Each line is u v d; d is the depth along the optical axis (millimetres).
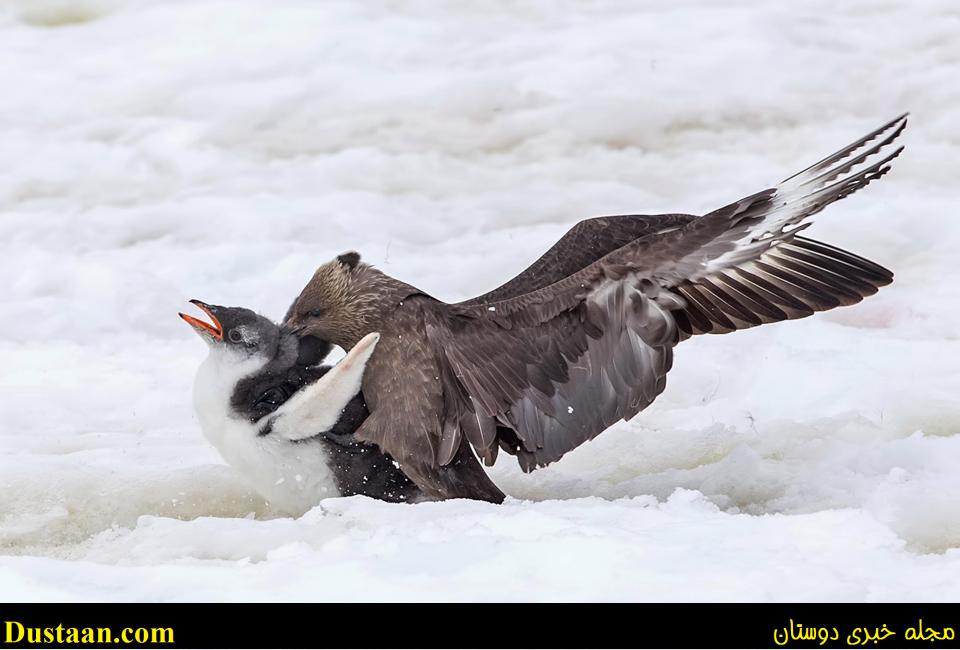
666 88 23750
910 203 18047
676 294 9289
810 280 9383
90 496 10359
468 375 9797
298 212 19719
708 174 20906
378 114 23562
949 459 9914
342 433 10055
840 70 24016
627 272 9242
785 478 9883
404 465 9906
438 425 9867
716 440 11070
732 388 13008
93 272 17109
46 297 16703
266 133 23172
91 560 8867
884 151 20656
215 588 7312
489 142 22469
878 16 26109
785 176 20469
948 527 8555
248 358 10016
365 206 20000
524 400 9727
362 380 10094
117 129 23453
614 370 9492
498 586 7102
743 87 23656
